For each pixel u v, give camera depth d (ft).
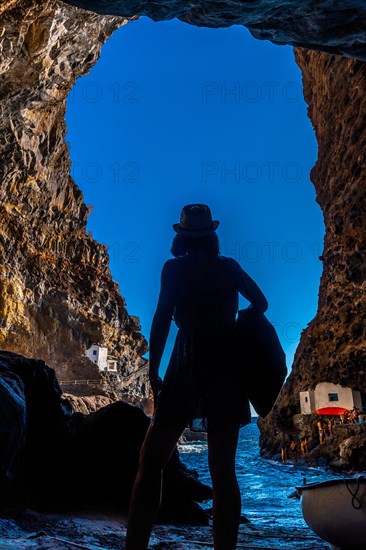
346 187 87.61
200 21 17.97
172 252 7.60
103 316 173.27
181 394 6.30
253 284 7.14
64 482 15.46
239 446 200.13
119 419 17.57
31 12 63.72
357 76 82.53
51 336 155.43
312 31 17.80
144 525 6.04
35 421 15.40
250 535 14.60
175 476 17.12
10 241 145.89
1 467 12.21
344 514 11.07
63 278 166.20
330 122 99.04
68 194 172.24
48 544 9.07
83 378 162.81
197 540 12.83
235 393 6.36
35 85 85.76
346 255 88.84
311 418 89.97
